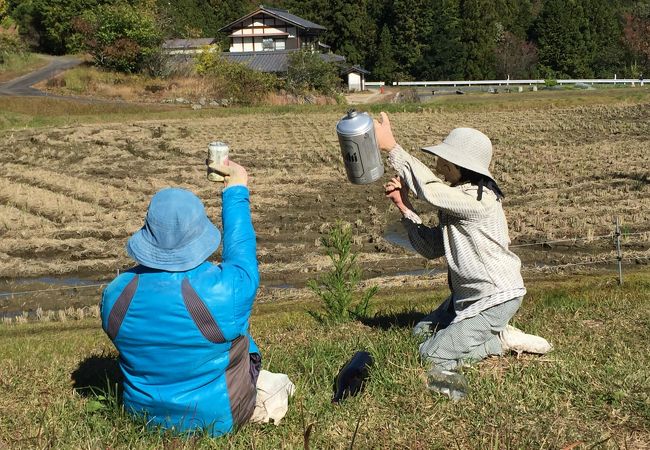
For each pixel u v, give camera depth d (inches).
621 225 587.8
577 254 528.1
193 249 140.9
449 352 181.5
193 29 2733.8
